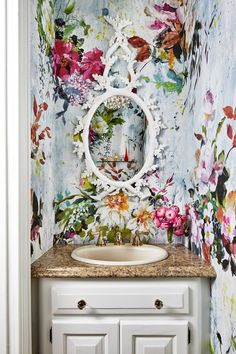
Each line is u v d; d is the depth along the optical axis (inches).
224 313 52.6
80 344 57.9
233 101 48.5
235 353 48.4
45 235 70.4
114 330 57.9
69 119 78.4
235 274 48.4
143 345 58.0
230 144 49.8
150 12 78.5
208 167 60.4
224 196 52.5
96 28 78.6
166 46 78.3
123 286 58.3
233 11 48.0
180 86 78.5
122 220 78.4
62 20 78.5
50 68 74.7
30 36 59.4
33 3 61.7
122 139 78.9
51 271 57.4
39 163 66.1
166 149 78.5
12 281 51.0
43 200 69.0
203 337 59.1
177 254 68.3
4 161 50.8
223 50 52.2
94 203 78.2
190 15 72.6
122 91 78.4
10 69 51.1
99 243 74.3
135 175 78.4
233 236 49.1
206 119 61.3
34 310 58.8
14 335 50.9
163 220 76.7
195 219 69.2
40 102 66.8
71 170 78.3
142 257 72.9
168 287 58.3
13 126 51.1
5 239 50.9
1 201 50.9
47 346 58.0
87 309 57.9
